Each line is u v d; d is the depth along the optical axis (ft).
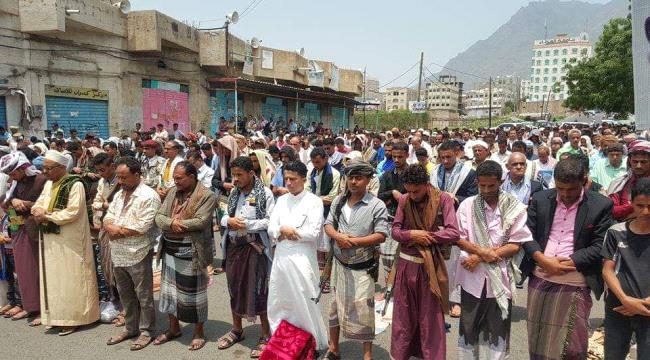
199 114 69.10
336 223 13.57
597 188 18.21
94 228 17.60
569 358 11.06
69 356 14.46
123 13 56.44
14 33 46.16
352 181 12.98
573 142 30.99
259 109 82.48
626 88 78.74
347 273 13.23
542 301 11.37
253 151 22.72
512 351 14.87
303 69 88.43
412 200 12.44
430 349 12.24
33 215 16.29
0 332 16.26
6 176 17.87
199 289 14.78
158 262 15.20
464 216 12.18
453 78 419.54
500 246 11.69
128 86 58.23
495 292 11.55
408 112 207.00
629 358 13.28
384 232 12.86
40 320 16.87
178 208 14.85
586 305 11.02
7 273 17.83
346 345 15.16
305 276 13.50
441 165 18.45
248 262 14.62
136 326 15.75
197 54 67.97
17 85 46.73
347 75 107.04
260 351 14.39
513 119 254.47
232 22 67.41
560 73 499.92
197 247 14.57
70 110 52.16
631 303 9.74
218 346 14.99
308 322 13.56
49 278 15.94
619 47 79.20
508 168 19.61
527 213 11.75
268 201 14.80
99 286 17.87
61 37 50.57
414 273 12.36
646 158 14.19
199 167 24.26
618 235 10.18
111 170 17.17
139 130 51.60
